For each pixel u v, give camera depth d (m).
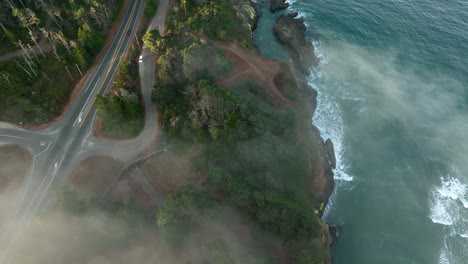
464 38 143.38
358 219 105.25
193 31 129.25
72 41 110.75
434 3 157.62
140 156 102.00
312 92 132.62
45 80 109.38
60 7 119.44
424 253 98.19
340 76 138.00
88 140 104.00
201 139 104.00
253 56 130.88
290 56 142.75
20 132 104.12
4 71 105.25
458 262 96.50
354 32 151.38
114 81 111.31
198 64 114.88
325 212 107.06
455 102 128.88
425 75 136.38
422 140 120.31
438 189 109.94
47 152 101.31
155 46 119.19
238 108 105.31
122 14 132.00
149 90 113.50
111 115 102.69
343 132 123.19
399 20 153.00
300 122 116.44
